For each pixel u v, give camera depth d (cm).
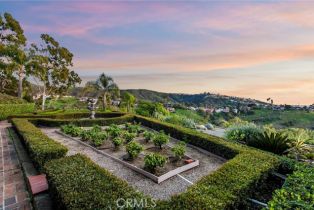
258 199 361
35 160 459
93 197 245
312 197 260
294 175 362
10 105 1691
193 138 769
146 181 454
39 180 382
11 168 501
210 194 269
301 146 597
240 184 305
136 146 592
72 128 945
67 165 351
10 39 2398
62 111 1945
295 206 242
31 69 2497
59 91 2994
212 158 636
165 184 444
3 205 332
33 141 545
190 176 494
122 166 540
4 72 2416
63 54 2755
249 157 452
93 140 755
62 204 250
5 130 1048
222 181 313
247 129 836
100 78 2236
